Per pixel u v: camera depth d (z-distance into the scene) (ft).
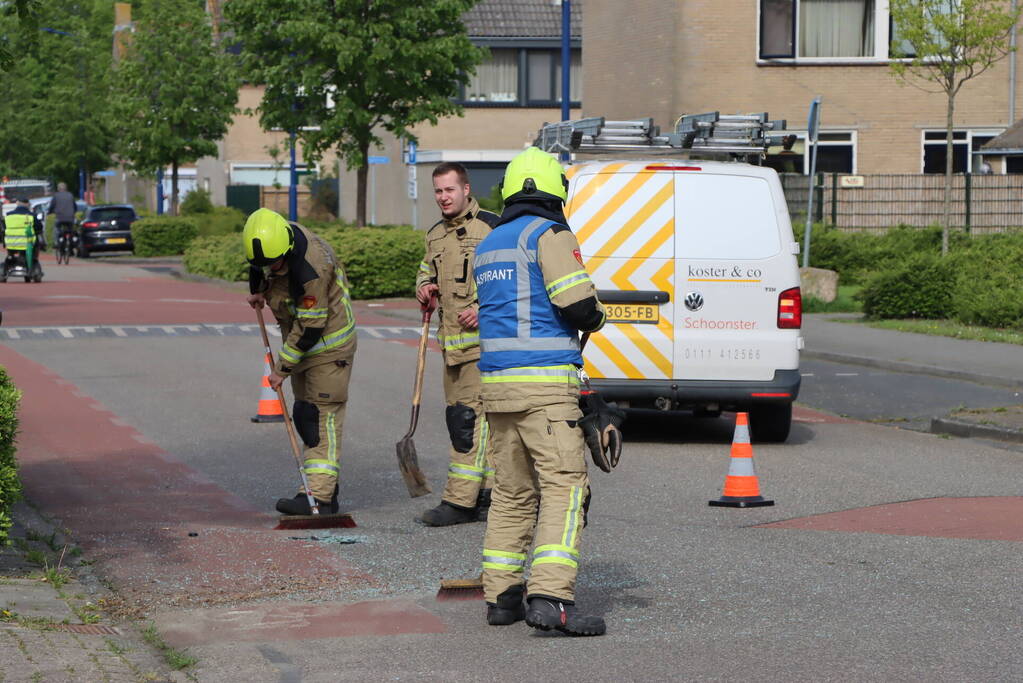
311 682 26.21
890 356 86.28
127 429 58.49
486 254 29.35
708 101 147.95
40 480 47.32
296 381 41.57
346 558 36.55
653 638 29.27
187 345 92.68
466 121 229.04
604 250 55.36
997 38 124.06
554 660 27.63
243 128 289.74
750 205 55.57
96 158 320.91
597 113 164.66
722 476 49.62
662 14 149.48
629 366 55.36
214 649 28.40
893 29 147.95
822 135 149.79
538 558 28.89
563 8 134.72
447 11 160.76
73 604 31.32
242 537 38.81
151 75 235.20
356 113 158.40
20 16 40.57
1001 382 76.84
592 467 51.42
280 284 40.57
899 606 32.04
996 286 103.76
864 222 141.69
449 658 27.78
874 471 50.70
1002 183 140.15
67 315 114.21
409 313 121.19
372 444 55.77
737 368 55.36
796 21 147.64
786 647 28.63
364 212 165.99
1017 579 34.68
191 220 230.48
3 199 308.19
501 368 28.96
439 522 40.86
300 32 152.76
